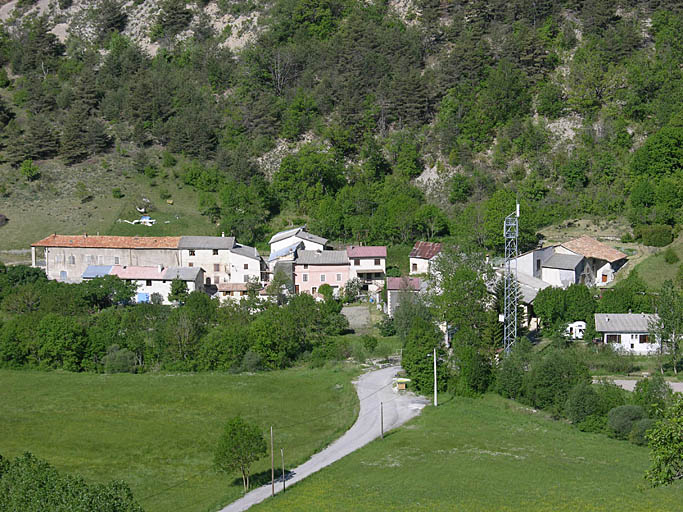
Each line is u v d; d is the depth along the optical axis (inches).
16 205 6786.4
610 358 3710.6
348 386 3671.3
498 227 5457.7
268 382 3801.7
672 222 5433.1
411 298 4303.6
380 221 6023.6
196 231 6412.4
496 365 3619.6
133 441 3127.5
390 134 7283.5
